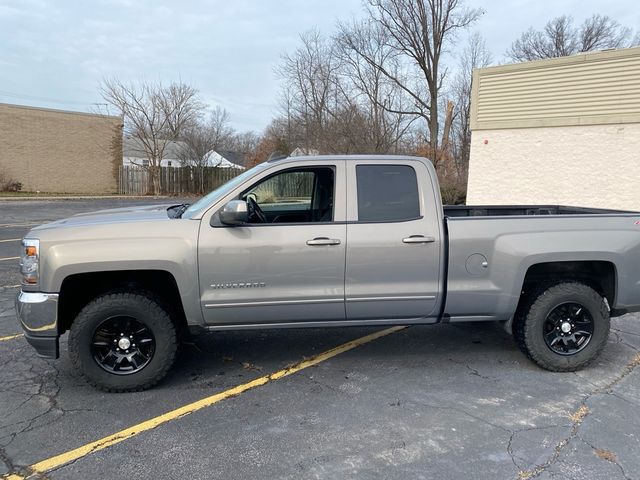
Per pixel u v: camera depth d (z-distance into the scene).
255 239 3.94
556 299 4.28
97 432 3.34
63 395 3.91
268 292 4.00
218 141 58.44
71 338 3.83
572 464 2.96
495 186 14.95
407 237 4.08
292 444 3.19
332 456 3.05
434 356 4.75
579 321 4.38
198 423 3.47
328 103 31.64
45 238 3.78
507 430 3.36
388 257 4.07
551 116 13.56
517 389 4.02
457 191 20.53
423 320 4.31
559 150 13.55
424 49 30.72
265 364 4.56
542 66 13.56
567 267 4.46
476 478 2.83
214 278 3.92
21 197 24.72
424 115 31.58
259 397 3.88
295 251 3.97
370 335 5.36
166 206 5.06
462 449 3.12
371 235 4.05
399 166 4.22
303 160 4.20
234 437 3.28
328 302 4.08
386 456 3.05
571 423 3.45
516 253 4.17
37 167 28.59
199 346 5.03
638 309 4.41
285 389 4.02
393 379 4.22
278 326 4.16
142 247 3.80
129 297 3.87
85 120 30.12
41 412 3.62
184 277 3.87
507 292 4.22
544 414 3.59
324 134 29.66
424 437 3.27
